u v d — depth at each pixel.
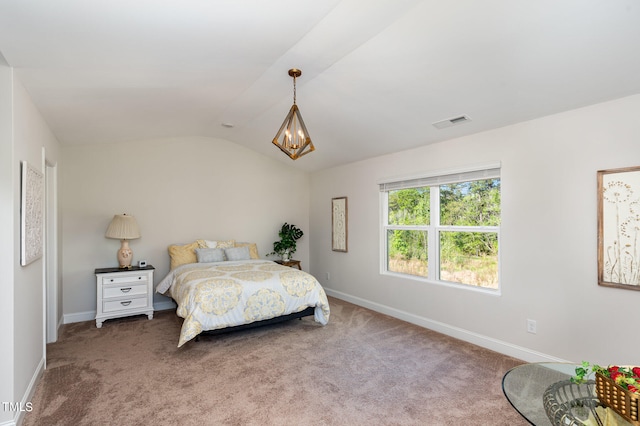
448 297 3.83
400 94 3.13
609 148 2.59
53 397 2.49
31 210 2.52
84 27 1.86
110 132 4.25
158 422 2.19
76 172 4.58
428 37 2.30
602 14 1.86
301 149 2.91
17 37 1.88
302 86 3.26
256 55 2.54
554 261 2.92
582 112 2.74
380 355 3.25
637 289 2.43
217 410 2.33
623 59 2.16
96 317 4.21
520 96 2.76
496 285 3.47
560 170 2.88
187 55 2.39
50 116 3.17
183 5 1.76
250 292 3.68
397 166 4.50
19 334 2.25
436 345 3.51
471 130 3.49
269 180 6.07
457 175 3.74
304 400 2.46
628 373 1.38
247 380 2.76
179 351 3.38
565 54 2.21
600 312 2.64
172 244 5.24
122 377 2.81
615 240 2.55
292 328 4.06
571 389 1.74
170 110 3.77
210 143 5.56
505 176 3.27
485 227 3.55
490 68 2.50
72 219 4.54
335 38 2.38
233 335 3.82
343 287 5.52
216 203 5.61
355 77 2.99
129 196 4.94
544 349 2.98
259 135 5.06
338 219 5.62
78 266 4.55
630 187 2.47
